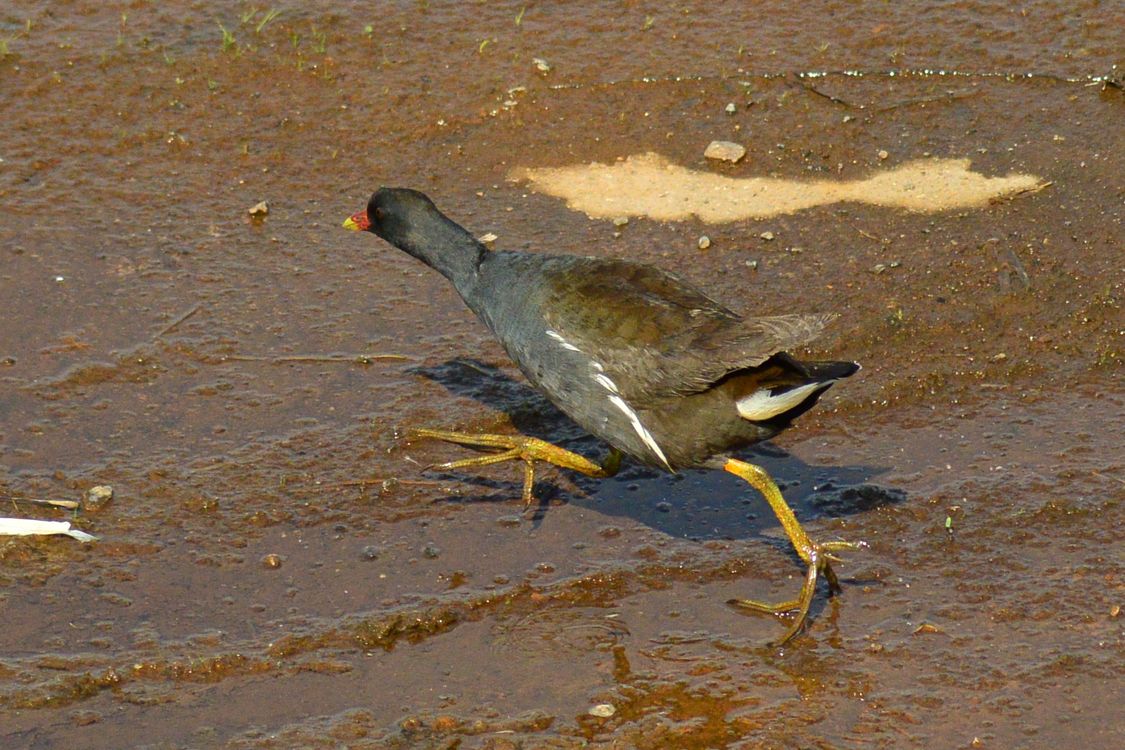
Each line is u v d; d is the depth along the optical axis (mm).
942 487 10625
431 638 9133
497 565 9773
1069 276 12969
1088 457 10961
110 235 13477
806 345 12148
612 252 13383
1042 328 12453
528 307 9695
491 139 15039
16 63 15719
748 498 10641
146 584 9430
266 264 13219
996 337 12352
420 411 11344
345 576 9586
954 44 16406
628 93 15594
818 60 16125
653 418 9211
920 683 8688
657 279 9586
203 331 12227
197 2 16969
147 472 10508
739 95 15578
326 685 8656
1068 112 15273
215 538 9891
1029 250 13320
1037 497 10477
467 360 12023
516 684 8711
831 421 11500
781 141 15008
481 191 14359
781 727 8336
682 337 9031
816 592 9562
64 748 8062
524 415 11430
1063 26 16641
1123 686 8617
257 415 11219
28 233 13383
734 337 8883
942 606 9398
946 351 12195
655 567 9812
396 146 14898
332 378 11719
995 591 9531
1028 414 11531
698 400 9047
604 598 9508
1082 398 11727
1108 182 14219
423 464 10805
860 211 14008
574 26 16734
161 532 9922
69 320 12250
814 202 14180
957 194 14195
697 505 10562
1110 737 8203
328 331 12320
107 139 14828
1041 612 9305
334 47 16250
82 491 10273
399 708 8484
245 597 9352
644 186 14445
